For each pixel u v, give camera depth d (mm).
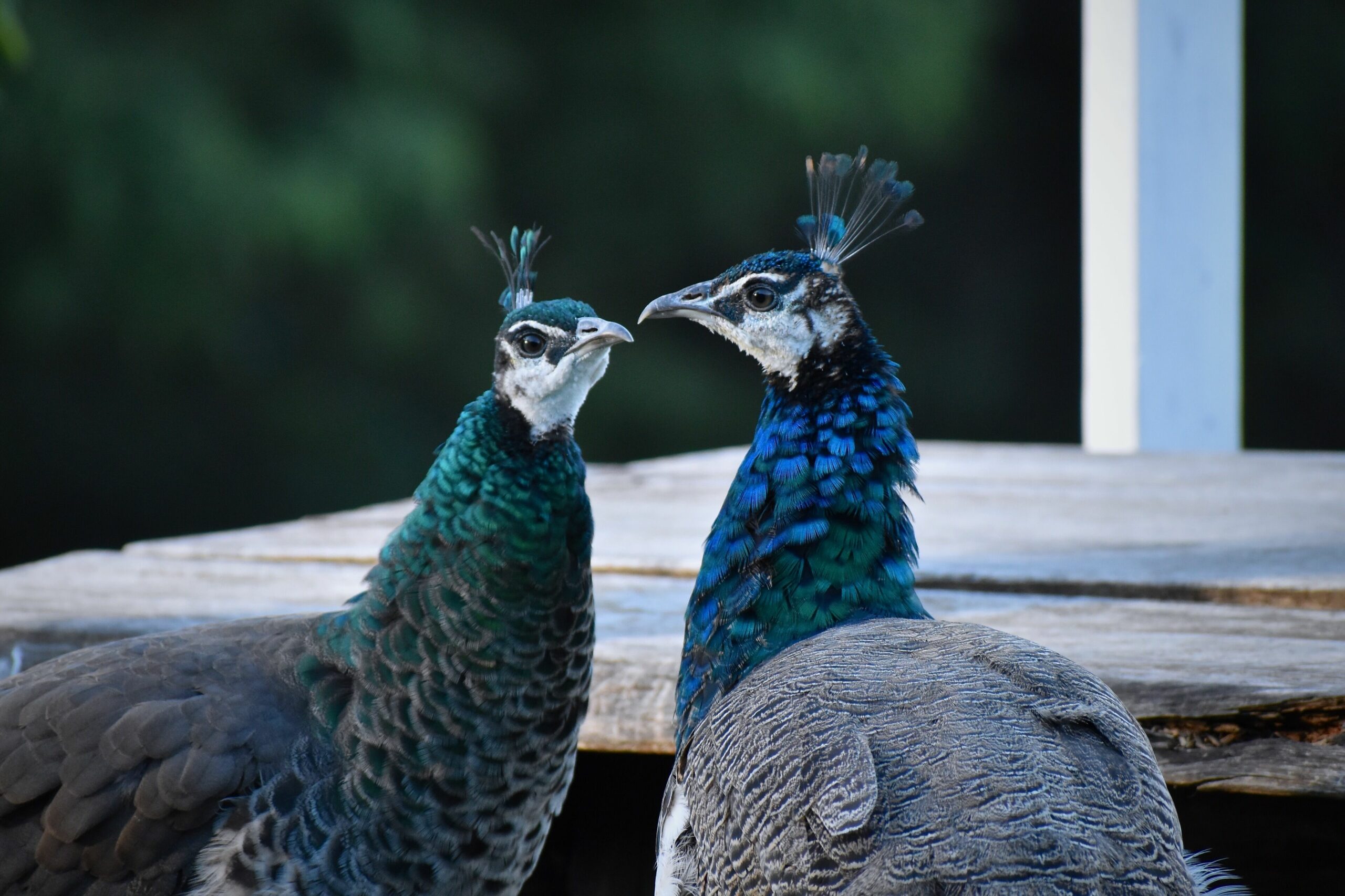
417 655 5637
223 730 5508
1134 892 4125
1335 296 32469
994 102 33125
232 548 9781
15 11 14195
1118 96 13000
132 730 5473
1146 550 8953
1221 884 5980
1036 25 33438
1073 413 33219
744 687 5238
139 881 5406
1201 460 12742
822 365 5941
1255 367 32594
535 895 7684
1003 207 33719
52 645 7641
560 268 29000
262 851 5434
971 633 5281
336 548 9758
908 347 32969
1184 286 13141
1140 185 12977
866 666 4996
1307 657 6477
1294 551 8789
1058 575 8227
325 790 5535
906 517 5898
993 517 10320
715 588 5898
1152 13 12797
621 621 7590
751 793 4684
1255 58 31672
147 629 7551
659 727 6715
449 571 5676
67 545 26906
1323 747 5824
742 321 5980
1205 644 6766
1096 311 13383
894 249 33281
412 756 5613
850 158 6398
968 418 33094
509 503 5703
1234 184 13078
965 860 4176
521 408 5809
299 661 5758
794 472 5828
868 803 4312
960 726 4570
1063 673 4949
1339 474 11844
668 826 5410
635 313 29516
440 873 5711
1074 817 4254
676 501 11469
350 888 5555
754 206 29094
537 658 5754
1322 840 6562
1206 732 6012
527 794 5848
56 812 5398
